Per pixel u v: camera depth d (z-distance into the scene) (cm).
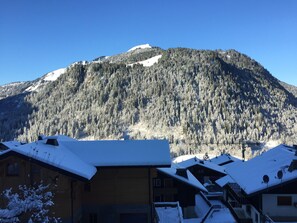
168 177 3950
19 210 1428
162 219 2898
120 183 2648
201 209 4378
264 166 3556
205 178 6744
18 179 2273
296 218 2884
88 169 2367
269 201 2931
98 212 2634
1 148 4300
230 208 3938
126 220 2639
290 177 2838
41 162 2166
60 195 2286
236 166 4256
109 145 2803
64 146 2778
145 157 2611
